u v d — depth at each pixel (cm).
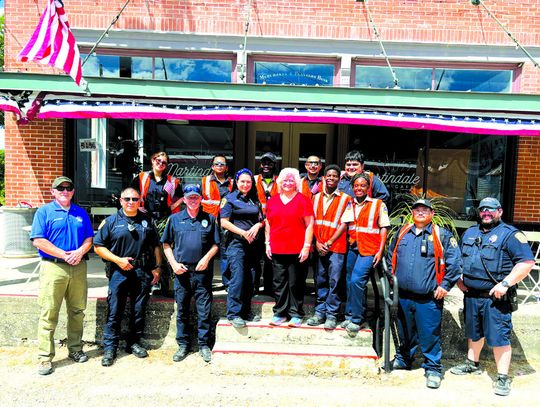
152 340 540
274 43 844
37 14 819
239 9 840
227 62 863
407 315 476
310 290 606
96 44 761
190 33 834
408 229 468
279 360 473
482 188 874
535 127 555
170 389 436
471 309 464
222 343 496
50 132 834
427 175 877
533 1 843
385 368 491
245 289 513
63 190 468
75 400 411
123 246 487
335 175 487
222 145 881
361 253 485
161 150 873
